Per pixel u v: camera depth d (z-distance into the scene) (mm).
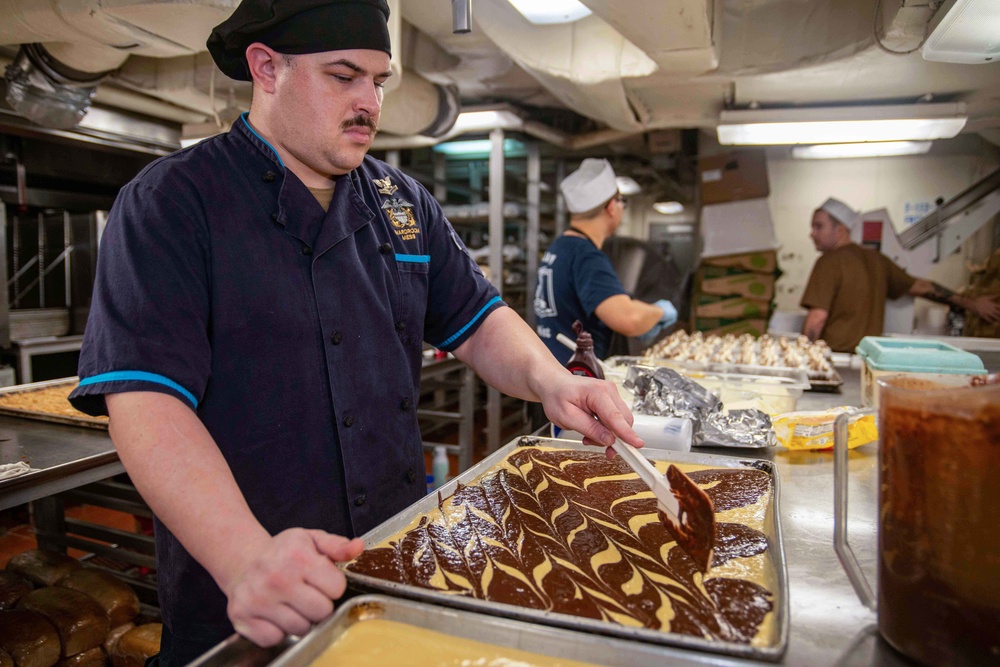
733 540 992
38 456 1924
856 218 5723
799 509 1163
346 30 1054
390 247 1339
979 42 2154
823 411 1651
